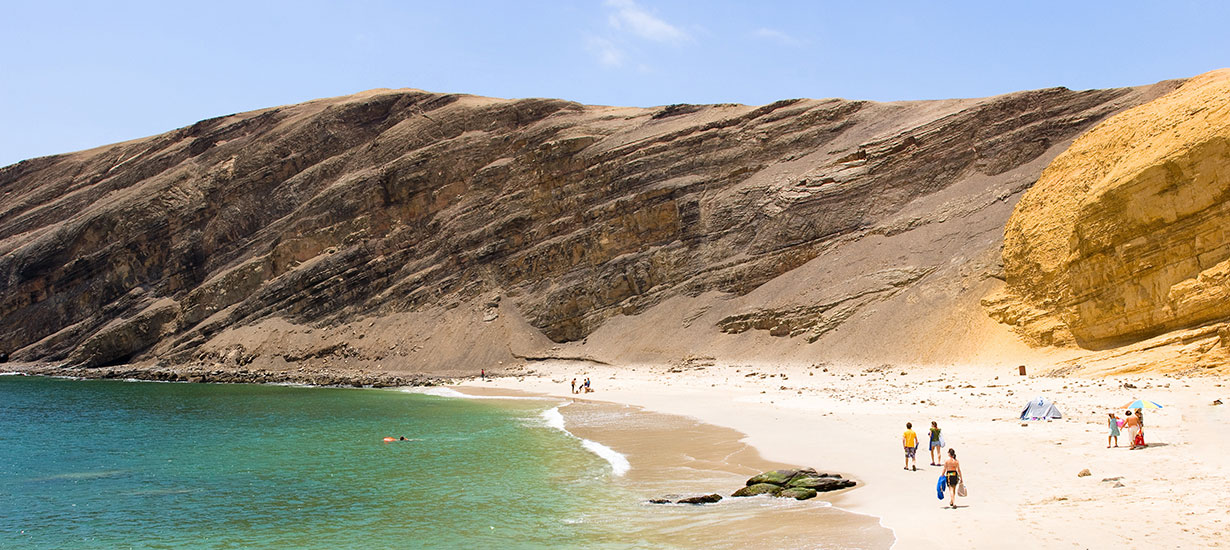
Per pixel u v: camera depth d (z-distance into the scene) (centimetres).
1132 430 1900
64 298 8675
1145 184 3584
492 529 1672
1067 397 2997
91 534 1812
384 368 6994
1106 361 3588
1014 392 3278
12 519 1973
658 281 6438
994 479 1711
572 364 6181
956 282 4841
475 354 6719
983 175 5691
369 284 7688
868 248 5628
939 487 1543
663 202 6631
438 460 2572
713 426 2978
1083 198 3944
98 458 2955
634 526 1612
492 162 7844
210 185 8706
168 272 8500
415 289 7475
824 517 1527
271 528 1794
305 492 2177
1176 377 3203
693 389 4584
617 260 6631
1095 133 4272
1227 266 3312
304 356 7381
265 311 7900
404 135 8312
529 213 7281
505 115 8062
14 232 9506
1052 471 1730
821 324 5225
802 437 2536
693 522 1598
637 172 6919
